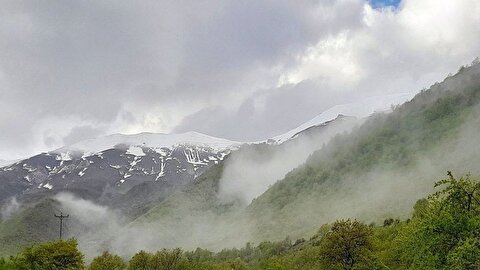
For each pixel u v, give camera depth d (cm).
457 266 2020
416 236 2402
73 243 7081
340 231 5281
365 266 4878
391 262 4475
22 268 6519
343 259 5216
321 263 5372
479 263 1978
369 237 5266
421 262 2334
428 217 2345
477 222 2105
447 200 2255
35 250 6812
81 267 7062
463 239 2162
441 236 2230
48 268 6700
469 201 2225
